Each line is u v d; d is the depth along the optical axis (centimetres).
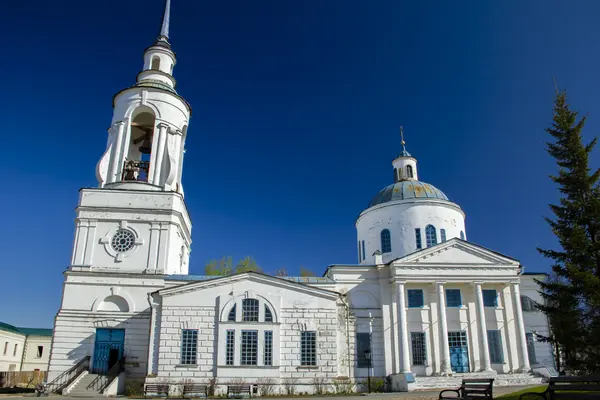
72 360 3344
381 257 4038
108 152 3891
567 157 2769
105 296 3478
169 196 3728
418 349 3753
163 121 4012
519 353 3722
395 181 5069
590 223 2628
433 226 4425
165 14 4712
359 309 3822
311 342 3359
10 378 4756
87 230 3600
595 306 2606
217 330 3288
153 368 3180
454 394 2845
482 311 3772
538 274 4128
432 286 3897
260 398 2931
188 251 4366
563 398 1531
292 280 3731
